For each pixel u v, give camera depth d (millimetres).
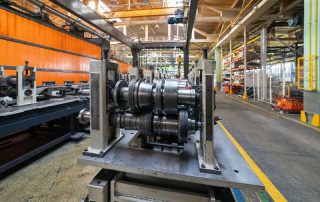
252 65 6590
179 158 693
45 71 3156
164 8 4246
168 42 4875
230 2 5641
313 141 2143
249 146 1998
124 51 10531
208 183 559
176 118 721
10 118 1250
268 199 1146
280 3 4816
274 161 1646
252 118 3320
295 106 3680
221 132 985
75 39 4008
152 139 932
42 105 1618
